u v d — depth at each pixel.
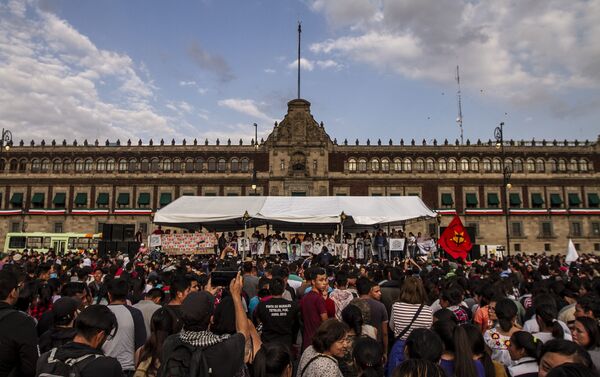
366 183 88.75
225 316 7.58
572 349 5.78
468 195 88.44
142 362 7.57
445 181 88.88
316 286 11.38
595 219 87.44
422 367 5.14
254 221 37.25
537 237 86.50
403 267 22.12
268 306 10.41
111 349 8.80
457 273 18.98
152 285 15.90
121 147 90.25
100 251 38.25
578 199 88.06
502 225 86.88
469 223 87.12
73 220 87.69
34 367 6.75
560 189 88.69
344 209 31.83
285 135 88.94
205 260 28.30
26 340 6.73
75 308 8.62
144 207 88.44
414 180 88.88
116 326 8.03
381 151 89.56
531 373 7.29
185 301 6.20
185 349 5.87
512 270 21.84
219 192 88.62
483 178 88.69
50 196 89.19
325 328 7.15
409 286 10.31
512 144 92.25
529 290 15.55
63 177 89.38
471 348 7.07
